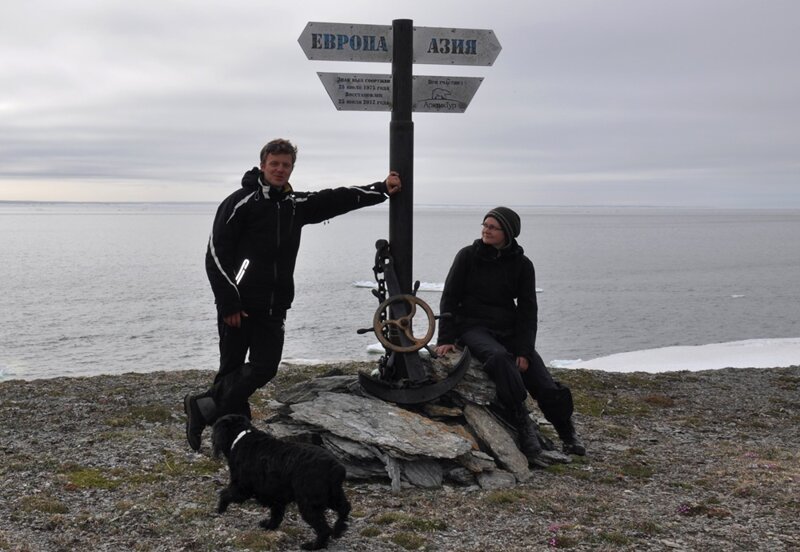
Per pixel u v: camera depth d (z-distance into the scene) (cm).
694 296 8881
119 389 986
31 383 1040
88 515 545
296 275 11306
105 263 13900
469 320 717
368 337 5334
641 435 841
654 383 1130
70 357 4609
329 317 6431
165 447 724
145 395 955
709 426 897
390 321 673
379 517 551
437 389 666
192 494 595
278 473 500
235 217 577
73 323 6125
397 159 687
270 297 591
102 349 4894
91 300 7869
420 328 4691
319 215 631
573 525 550
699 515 585
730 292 9375
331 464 489
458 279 715
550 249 19950
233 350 605
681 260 15638
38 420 831
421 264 14512
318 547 495
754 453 773
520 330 705
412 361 669
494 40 715
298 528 534
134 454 700
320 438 636
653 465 717
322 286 9388
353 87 699
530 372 700
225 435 526
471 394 685
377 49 697
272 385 1032
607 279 11219
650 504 608
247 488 519
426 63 702
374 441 614
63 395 955
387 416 644
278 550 495
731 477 681
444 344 714
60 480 623
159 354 4706
